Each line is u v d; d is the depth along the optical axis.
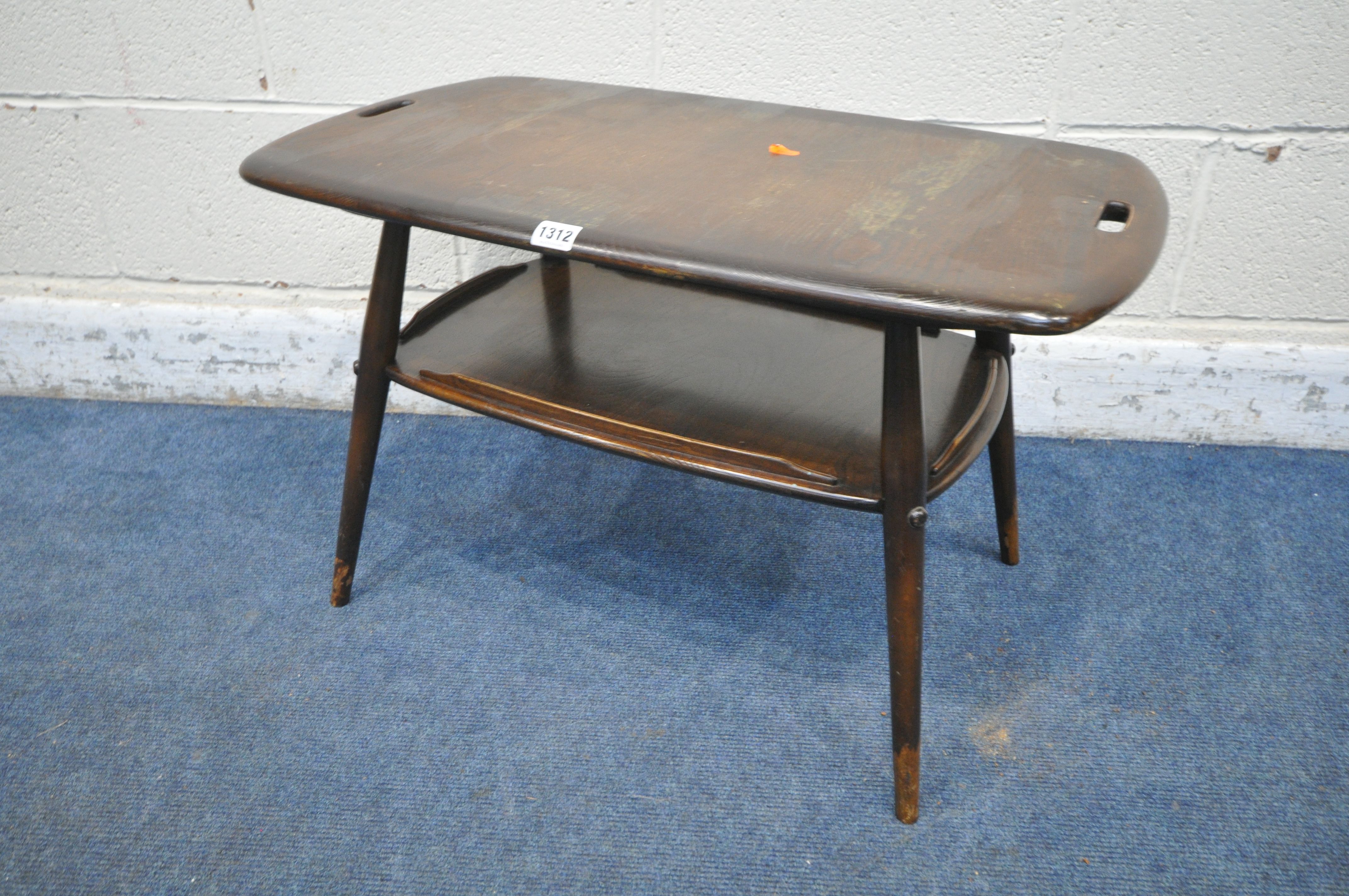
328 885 0.81
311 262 1.42
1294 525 1.23
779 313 1.07
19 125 1.35
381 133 0.92
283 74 1.29
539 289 1.11
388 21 1.25
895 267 0.66
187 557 1.19
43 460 1.37
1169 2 1.14
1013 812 0.88
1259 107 1.18
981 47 1.20
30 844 0.84
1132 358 1.35
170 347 1.48
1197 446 1.40
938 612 1.11
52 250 1.45
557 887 0.81
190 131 1.34
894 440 0.73
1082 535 1.23
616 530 1.24
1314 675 1.01
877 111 1.26
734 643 1.07
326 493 1.31
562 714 0.98
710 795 0.90
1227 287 1.31
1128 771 0.92
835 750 0.94
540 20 1.24
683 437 0.83
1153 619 1.09
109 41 1.28
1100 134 1.23
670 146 0.91
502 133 0.93
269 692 1.00
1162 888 0.81
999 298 0.62
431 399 1.48
